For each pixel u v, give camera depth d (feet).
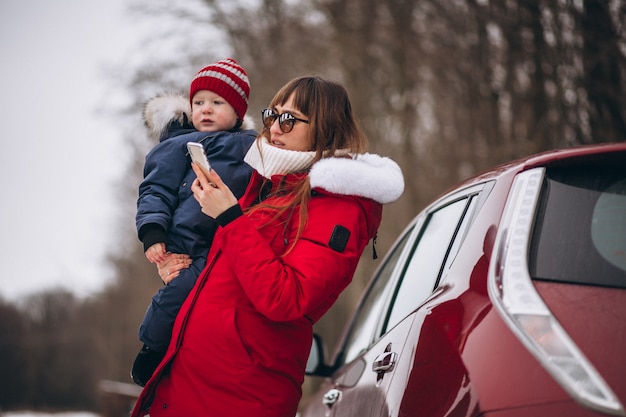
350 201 9.27
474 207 9.27
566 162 8.29
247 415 8.95
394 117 74.49
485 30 51.90
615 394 6.40
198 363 9.07
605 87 37.04
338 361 14.21
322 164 9.16
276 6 81.82
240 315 9.08
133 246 150.10
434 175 70.18
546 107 42.88
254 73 81.15
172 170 10.85
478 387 6.98
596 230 7.69
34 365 196.24
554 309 7.07
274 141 10.13
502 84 51.65
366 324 13.44
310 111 10.00
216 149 10.98
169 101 11.91
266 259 8.86
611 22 36.70
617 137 37.47
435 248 10.34
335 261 8.98
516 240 7.78
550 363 6.70
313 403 13.69
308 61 78.79
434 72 60.75
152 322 9.98
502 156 49.52
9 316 201.26
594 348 6.71
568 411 6.45
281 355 9.13
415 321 8.87
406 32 63.26
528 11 42.01
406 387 8.18
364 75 75.10
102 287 171.22
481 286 7.79
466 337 7.44
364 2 69.82
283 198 9.48
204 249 10.37
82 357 193.36
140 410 9.41
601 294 7.16
